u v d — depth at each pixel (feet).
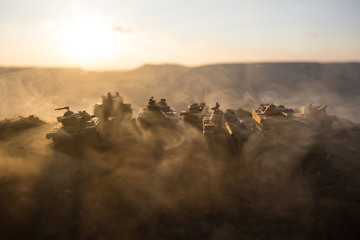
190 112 43.37
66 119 28.12
